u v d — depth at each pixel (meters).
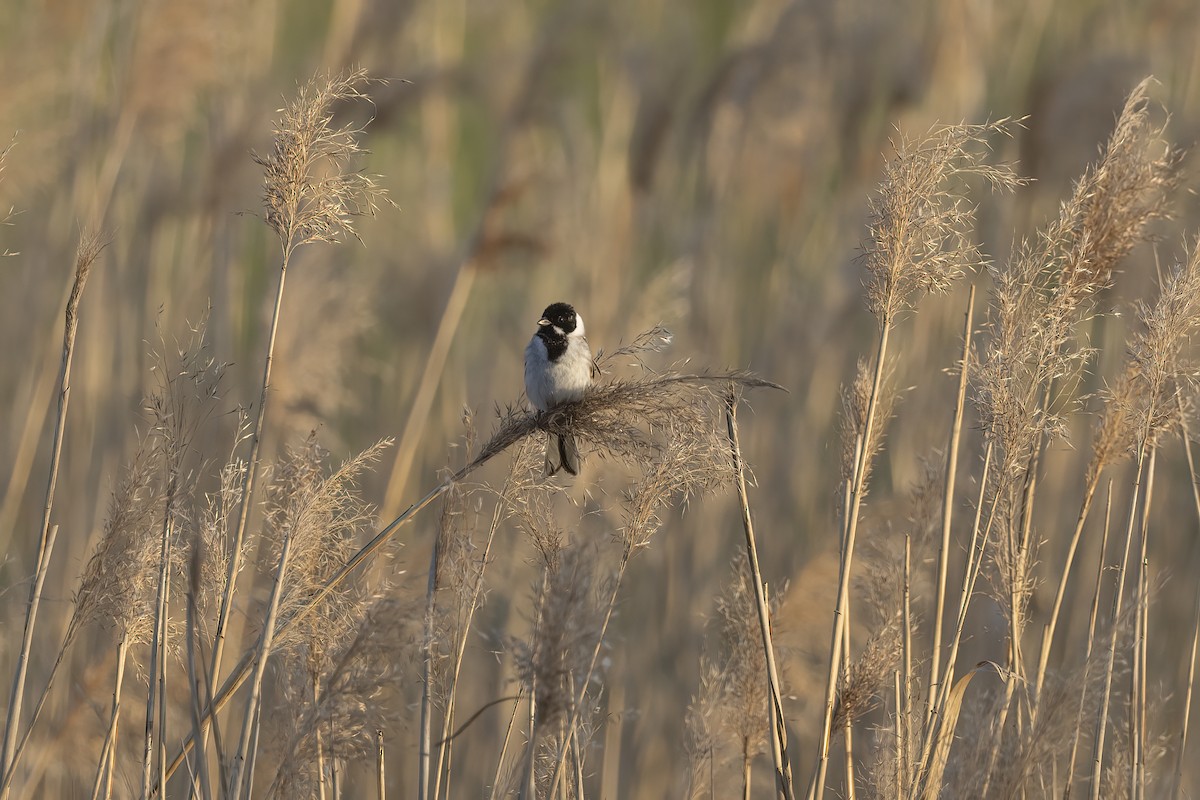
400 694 6.88
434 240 17.80
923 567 7.73
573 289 16.25
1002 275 7.04
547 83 16.56
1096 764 6.78
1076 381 7.40
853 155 16.50
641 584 12.82
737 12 21.92
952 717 6.84
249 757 6.18
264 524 7.38
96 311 13.37
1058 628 11.28
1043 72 15.05
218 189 14.04
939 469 7.89
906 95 16.14
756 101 16.17
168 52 13.71
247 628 8.35
